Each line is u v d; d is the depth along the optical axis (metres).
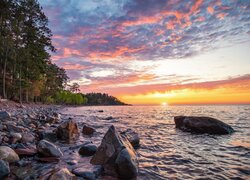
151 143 10.77
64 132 10.16
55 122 16.48
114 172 5.73
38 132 10.45
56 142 9.56
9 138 8.18
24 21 40.47
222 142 11.22
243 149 9.51
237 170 6.44
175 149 9.43
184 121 16.48
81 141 10.17
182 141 11.48
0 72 42.88
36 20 42.66
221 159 7.73
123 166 5.55
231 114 38.91
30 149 7.05
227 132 14.30
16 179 4.89
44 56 48.53
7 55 39.19
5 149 6.00
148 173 6.03
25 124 13.02
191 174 6.04
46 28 44.34
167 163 7.12
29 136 8.97
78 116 29.22
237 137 12.95
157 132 15.04
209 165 6.95
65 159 6.71
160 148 9.61
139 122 22.70
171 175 5.92
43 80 62.31
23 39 40.97
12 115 16.23
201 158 7.86
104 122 21.67
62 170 4.88
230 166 6.85
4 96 37.16
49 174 4.80
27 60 41.75
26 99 50.75
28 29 40.31
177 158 7.80
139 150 9.10
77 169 5.61
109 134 6.77
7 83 43.16
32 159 6.45
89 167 5.88
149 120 25.52
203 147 9.93
